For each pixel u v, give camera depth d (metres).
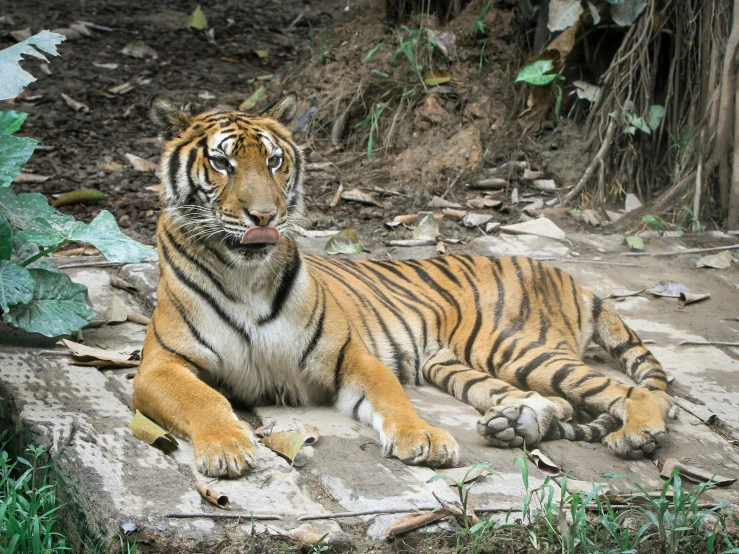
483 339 6.96
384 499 5.18
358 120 12.38
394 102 12.26
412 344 7.00
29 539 4.94
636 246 9.84
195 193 6.07
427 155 11.51
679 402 6.75
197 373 6.16
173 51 16.28
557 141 11.55
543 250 9.72
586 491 5.43
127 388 6.49
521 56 12.36
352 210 10.75
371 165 11.70
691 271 9.45
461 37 12.53
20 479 5.19
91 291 8.23
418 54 12.45
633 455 5.94
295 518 4.97
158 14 18.22
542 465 5.72
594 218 10.56
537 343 6.82
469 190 11.23
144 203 10.70
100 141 12.53
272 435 5.70
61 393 6.25
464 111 11.90
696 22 11.05
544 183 11.16
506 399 6.25
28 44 6.61
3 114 7.35
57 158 11.88
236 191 5.93
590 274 9.16
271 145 6.19
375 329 6.89
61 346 7.10
